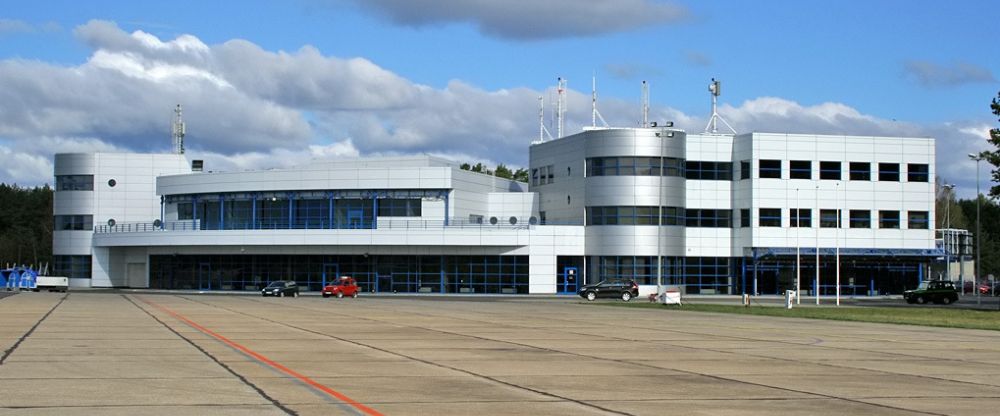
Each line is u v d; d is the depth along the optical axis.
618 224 93.38
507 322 44.78
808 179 96.69
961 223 163.88
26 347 28.03
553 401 18.23
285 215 99.81
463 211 99.38
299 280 99.06
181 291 100.38
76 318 43.19
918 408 17.91
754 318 51.47
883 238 97.81
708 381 21.59
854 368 24.77
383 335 34.91
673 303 69.88
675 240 94.81
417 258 96.81
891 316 53.19
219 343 30.22
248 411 16.50
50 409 16.52
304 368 23.30
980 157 71.88
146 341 30.61
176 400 17.69
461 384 20.59
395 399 18.22
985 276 150.12
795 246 96.06
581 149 96.75
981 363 26.39
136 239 104.12
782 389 20.31
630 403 18.09
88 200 113.56
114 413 16.14
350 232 95.88
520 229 94.75
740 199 97.44
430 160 103.44
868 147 97.94
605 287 82.88
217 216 103.69
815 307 67.94
